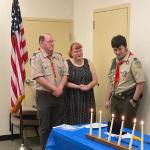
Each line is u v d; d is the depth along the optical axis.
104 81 4.52
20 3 4.85
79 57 3.94
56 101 3.78
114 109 3.72
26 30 4.93
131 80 3.55
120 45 3.48
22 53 4.09
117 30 4.23
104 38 4.50
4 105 4.86
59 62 3.85
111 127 2.42
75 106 3.88
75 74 3.89
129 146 2.15
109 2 4.37
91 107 3.96
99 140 2.37
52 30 5.14
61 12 5.21
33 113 4.49
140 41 3.82
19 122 4.48
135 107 3.59
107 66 4.45
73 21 5.28
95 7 4.69
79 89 3.88
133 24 3.93
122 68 3.57
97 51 4.67
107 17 4.42
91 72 4.01
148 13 3.68
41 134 3.79
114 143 2.25
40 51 3.77
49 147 2.78
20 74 4.04
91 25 4.80
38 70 3.66
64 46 5.25
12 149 4.36
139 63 3.51
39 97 3.75
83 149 2.35
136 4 3.87
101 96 4.59
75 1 5.22
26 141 4.75
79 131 2.72
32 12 4.96
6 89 4.86
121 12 4.14
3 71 4.82
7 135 4.90
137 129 3.84
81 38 5.09
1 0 4.71
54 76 3.76
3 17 4.75
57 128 2.83
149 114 3.67
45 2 5.05
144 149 2.18
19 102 4.07
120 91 3.59
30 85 4.94
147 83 3.69
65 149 2.63
